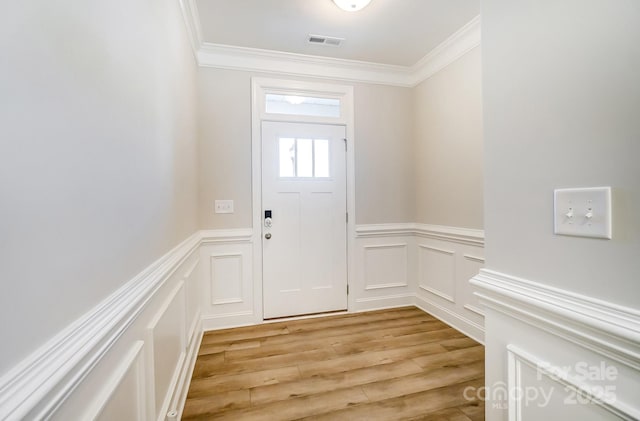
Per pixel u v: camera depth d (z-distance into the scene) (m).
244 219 2.56
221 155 2.49
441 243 2.62
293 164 2.69
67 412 0.51
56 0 0.53
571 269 0.59
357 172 2.84
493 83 0.78
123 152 0.83
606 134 0.53
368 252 2.89
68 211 0.56
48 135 0.51
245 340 2.25
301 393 1.62
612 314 0.52
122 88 0.83
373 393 1.62
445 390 1.65
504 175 0.75
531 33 0.67
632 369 0.49
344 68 2.76
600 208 0.54
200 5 1.91
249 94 2.55
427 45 2.46
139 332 0.90
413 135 2.99
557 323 0.61
